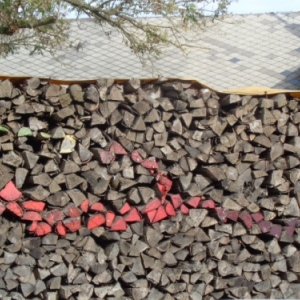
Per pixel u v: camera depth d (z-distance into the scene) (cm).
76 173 446
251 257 481
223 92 469
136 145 454
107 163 448
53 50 599
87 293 449
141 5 548
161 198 460
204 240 468
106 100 448
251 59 714
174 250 465
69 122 443
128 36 560
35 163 434
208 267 471
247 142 473
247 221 474
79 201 445
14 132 434
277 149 477
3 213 436
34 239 438
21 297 440
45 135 437
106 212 452
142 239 459
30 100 435
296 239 486
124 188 452
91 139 447
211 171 463
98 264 450
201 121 464
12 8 504
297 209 485
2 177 430
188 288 468
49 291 445
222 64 703
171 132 459
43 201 440
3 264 435
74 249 447
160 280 459
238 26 769
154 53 612
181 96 459
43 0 500
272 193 484
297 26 777
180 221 464
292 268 487
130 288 457
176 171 461
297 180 483
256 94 475
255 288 482
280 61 713
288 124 480
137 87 452
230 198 472
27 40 653
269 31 764
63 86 445
